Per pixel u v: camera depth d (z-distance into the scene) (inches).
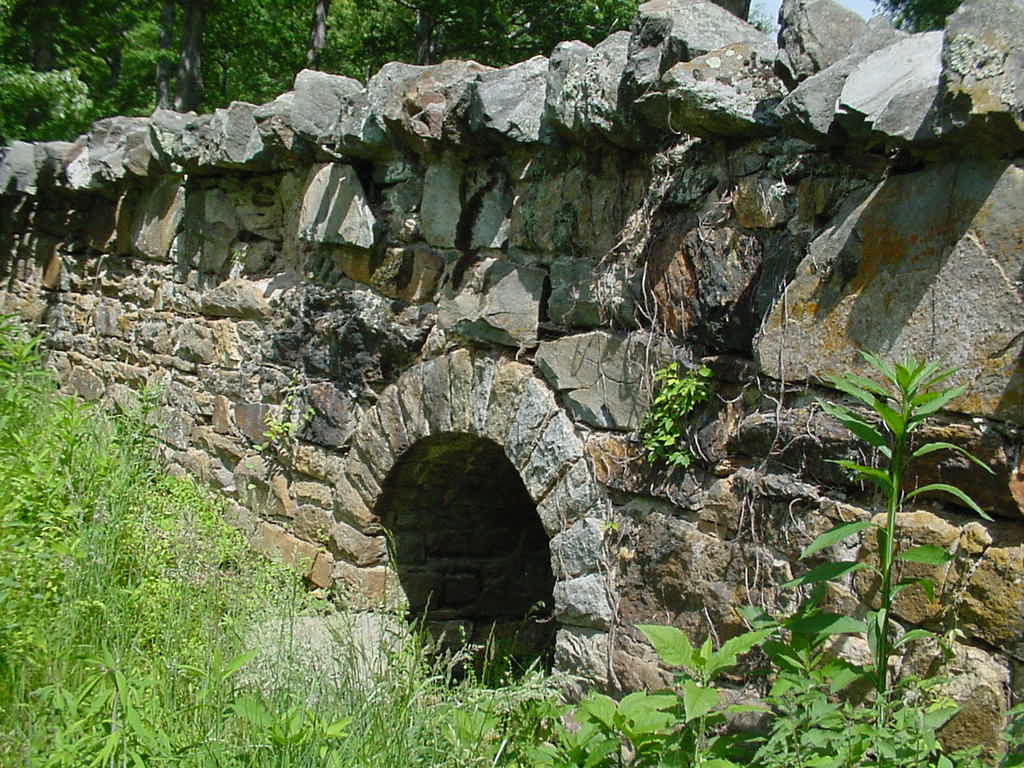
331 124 192.4
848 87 106.5
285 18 714.8
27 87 464.8
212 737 120.5
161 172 261.9
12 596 145.2
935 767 92.6
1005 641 99.0
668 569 134.9
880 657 98.0
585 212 149.6
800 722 98.7
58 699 118.3
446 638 212.4
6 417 201.3
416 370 182.7
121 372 297.6
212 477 245.0
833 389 115.4
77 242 327.9
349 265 200.1
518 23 533.0
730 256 128.2
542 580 227.8
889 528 97.0
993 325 100.2
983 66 95.2
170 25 603.5
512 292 160.7
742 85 121.1
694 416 132.3
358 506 198.2
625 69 131.0
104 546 177.6
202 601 172.9
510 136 151.7
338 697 140.0
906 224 107.8
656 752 109.1
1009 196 99.1
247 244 238.1
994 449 99.7
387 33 612.7
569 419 151.9
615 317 144.7
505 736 133.9
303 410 211.2
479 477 199.8
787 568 119.5
